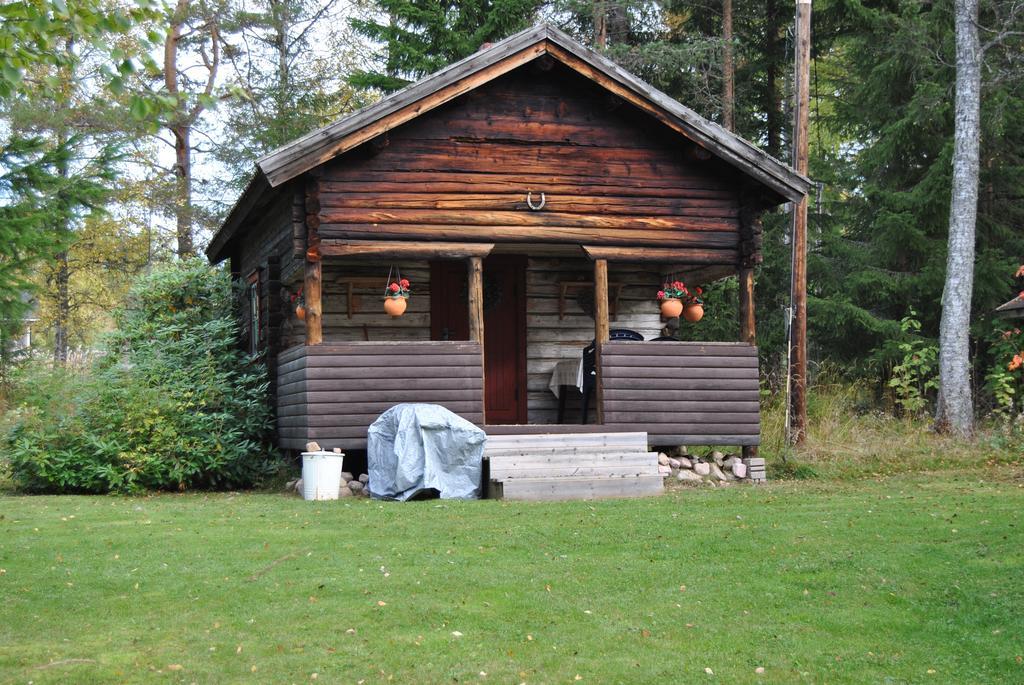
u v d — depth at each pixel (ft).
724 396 44.47
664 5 77.71
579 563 26.02
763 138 90.84
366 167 41.47
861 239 85.10
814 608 22.41
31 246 48.11
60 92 22.45
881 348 76.13
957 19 60.54
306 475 38.81
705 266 47.85
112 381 43.70
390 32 81.76
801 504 35.19
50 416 43.01
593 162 43.93
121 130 83.76
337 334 48.39
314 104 95.81
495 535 29.30
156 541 28.55
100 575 24.80
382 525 31.04
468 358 41.63
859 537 28.84
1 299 47.83
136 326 50.11
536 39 41.32
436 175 42.14
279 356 46.62
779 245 79.82
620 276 52.13
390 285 44.06
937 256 73.72
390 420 39.47
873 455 49.49
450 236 42.14
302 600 22.72
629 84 42.47
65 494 41.68
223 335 49.75
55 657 19.12
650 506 34.81
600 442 41.01
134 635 20.43
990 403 69.10
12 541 28.68
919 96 69.67
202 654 19.33
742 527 30.40
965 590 23.36
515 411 50.55
